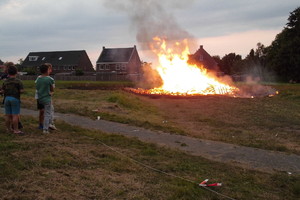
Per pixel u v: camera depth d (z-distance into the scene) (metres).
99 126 9.31
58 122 9.25
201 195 4.47
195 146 7.52
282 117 13.76
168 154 6.51
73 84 36.62
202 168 5.74
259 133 10.30
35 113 11.09
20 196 3.92
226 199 4.43
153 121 11.55
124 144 7.10
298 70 52.41
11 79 7.20
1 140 6.46
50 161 5.27
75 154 5.84
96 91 23.02
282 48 53.69
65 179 4.62
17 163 5.06
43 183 4.39
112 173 5.08
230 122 12.41
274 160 6.58
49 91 7.51
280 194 4.80
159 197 4.27
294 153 7.30
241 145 7.90
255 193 4.71
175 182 4.84
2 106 12.19
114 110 13.27
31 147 6.06
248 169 5.86
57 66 79.56
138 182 4.77
